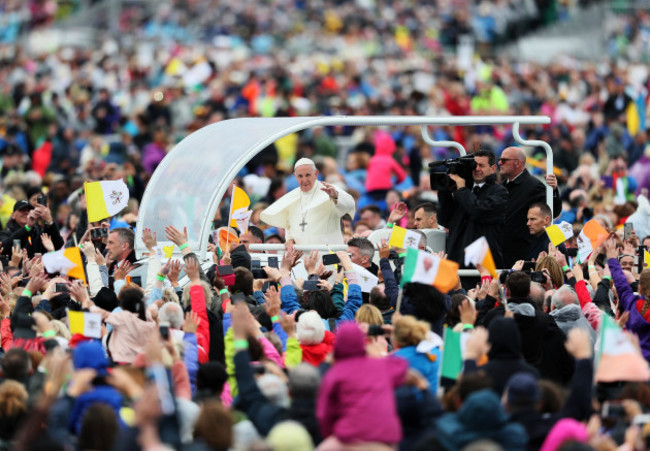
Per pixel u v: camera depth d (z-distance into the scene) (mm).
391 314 40844
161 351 31812
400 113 114562
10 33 183125
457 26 172625
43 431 28641
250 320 35438
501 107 121188
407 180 78312
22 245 52875
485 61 147500
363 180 82625
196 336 37000
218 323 38812
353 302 41438
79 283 38781
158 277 41219
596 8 172000
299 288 44938
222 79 131250
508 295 40750
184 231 41562
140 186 73000
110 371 33156
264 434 31312
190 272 39250
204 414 29109
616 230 59375
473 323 36719
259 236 53875
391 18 180875
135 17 190625
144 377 31547
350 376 29984
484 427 28734
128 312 37062
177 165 49844
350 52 168500
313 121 49688
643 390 32562
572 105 118875
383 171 76188
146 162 87750
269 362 35125
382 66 149750
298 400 31484
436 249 50812
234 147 49250
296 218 50531
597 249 45281
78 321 35156
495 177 48125
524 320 37969
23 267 45594
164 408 29047
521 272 39094
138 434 28344
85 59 146750
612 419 32312
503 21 171500
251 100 119375
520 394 30875
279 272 42656
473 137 97000
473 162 47719
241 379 32094
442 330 38406
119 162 89625
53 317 40594
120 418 31031
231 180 48000
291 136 93688
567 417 31281
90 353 32406
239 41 176000
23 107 104250
